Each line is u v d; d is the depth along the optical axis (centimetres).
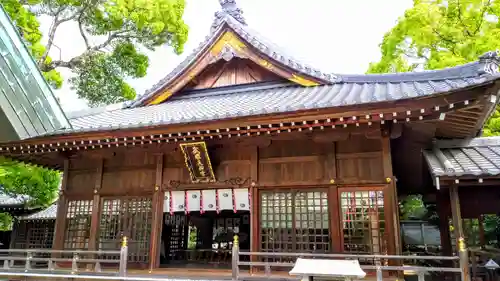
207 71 1320
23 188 1484
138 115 1115
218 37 1238
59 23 1844
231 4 1350
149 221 980
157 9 1888
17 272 912
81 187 1068
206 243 1753
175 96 1347
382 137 830
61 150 1031
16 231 2062
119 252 811
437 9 1511
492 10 1487
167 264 1224
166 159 1004
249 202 909
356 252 805
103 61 2000
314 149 892
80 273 865
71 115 1169
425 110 686
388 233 790
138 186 1011
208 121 798
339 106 715
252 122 782
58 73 1783
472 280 938
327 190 864
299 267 595
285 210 883
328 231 837
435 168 750
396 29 1675
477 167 731
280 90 1197
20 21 1545
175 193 979
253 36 1236
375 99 704
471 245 1102
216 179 945
